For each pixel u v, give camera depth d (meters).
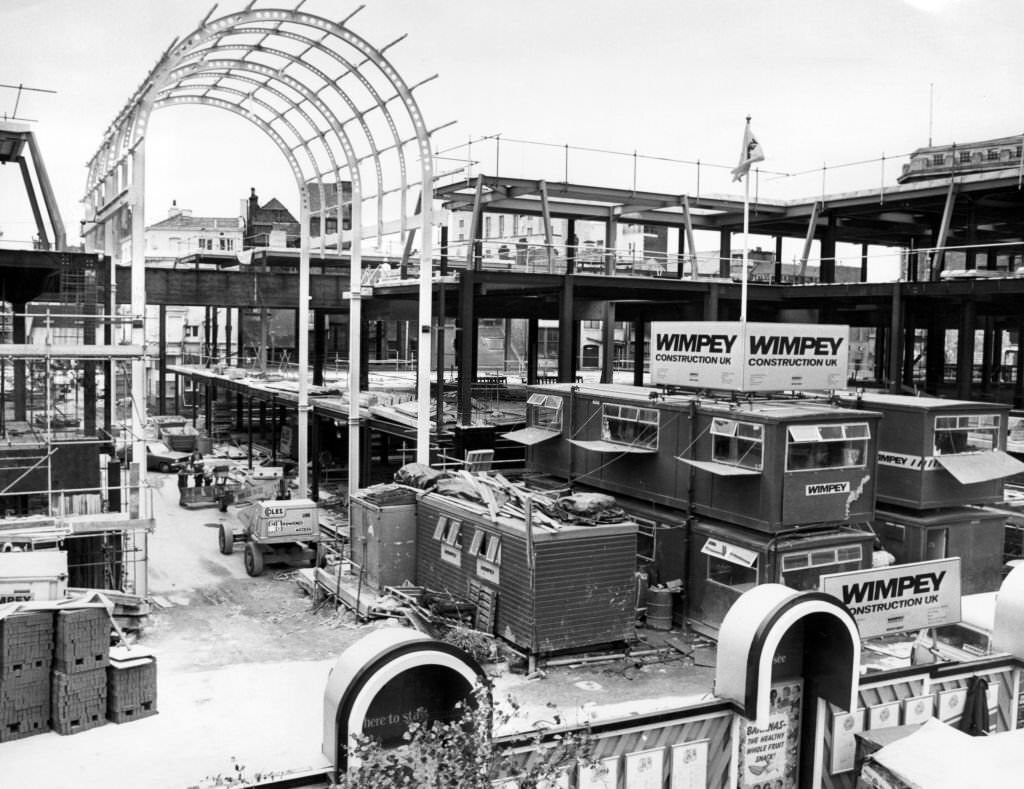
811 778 13.92
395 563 24.92
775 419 21.42
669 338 26.02
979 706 15.39
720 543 22.72
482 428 33.62
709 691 19.52
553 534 20.52
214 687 18.19
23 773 13.95
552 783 11.15
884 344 53.88
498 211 41.97
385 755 10.25
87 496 24.30
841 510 22.34
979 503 25.67
